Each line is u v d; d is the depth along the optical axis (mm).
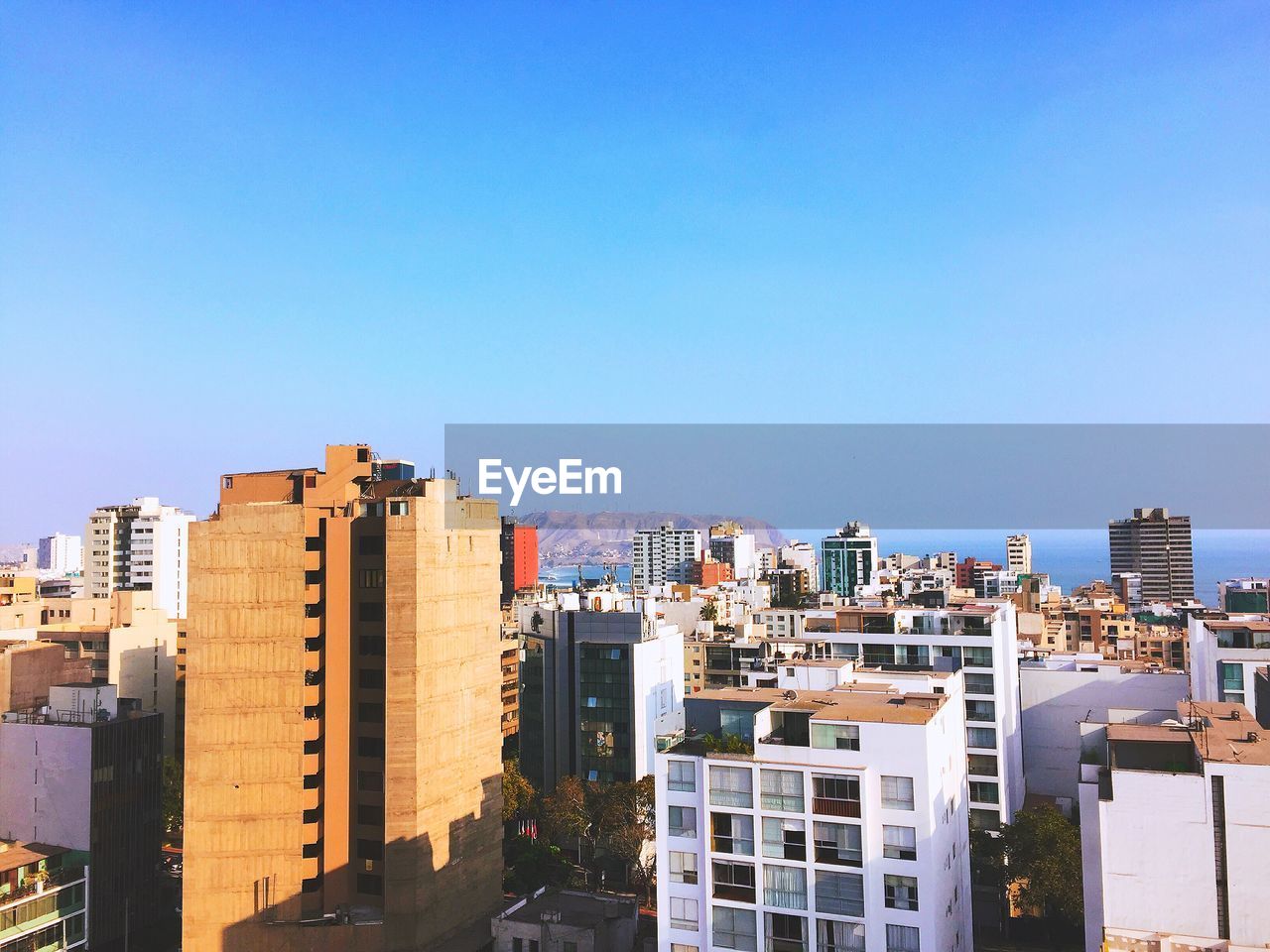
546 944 93688
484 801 107188
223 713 96125
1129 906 60438
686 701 84500
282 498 104000
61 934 104000
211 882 94812
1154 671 144750
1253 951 54625
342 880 97188
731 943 74000
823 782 72375
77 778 108625
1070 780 142875
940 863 73125
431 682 98625
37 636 162875
